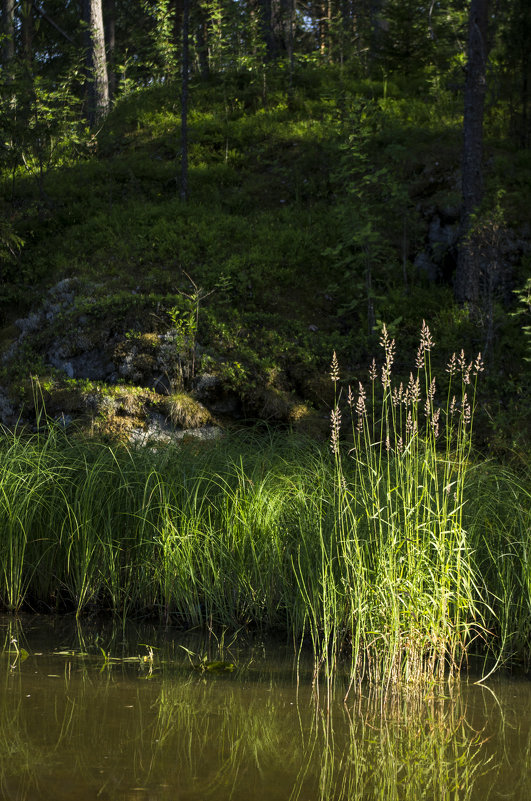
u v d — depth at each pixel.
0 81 16.02
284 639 4.96
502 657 4.61
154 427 9.46
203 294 11.80
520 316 12.21
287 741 3.14
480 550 5.08
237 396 10.06
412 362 11.14
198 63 22.69
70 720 3.25
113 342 10.37
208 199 15.43
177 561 5.33
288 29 22.45
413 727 3.39
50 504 5.79
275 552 5.29
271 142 17.06
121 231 13.91
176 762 2.83
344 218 12.36
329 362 11.03
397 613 4.20
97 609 5.58
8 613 5.45
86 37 21.38
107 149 18.06
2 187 16.03
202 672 4.16
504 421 9.62
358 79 20.00
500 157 14.79
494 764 2.97
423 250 13.61
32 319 11.38
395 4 20.91
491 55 17.81
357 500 4.98
